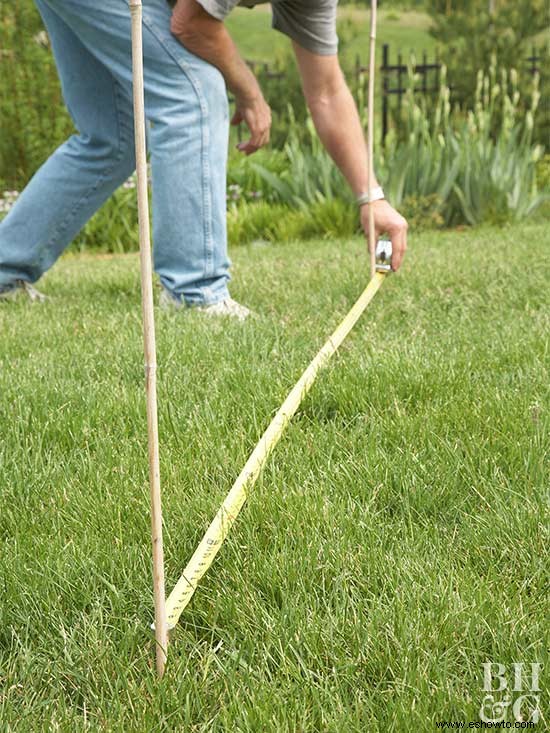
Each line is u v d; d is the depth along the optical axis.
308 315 3.53
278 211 8.67
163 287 3.87
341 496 2.00
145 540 1.88
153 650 1.52
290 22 3.55
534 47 10.46
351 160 3.64
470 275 4.25
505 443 2.21
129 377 2.92
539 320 3.30
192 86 3.64
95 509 1.96
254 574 1.71
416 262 4.78
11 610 1.64
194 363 2.99
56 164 4.16
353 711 1.37
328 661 1.48
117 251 8.69
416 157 8.55
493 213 8.35
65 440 2.43
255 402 2.56
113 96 3.97
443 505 1.99
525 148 8.81
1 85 9.28
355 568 1.71
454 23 10.60
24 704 1.40
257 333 3.28
